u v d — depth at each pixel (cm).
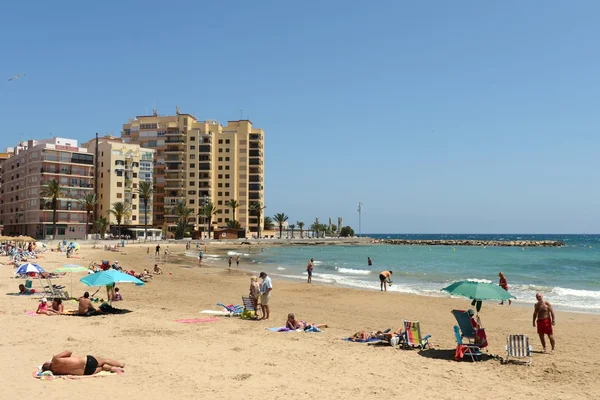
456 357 1463
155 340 1634
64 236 10925
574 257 9931
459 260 8712
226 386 1136
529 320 2409
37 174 10875
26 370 1220
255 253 10356
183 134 15250
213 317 2180
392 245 18225
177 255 8569
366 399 1075
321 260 8362
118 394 1055
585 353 1628
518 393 1147
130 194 13188
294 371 1288
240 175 16075
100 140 15112
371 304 2908
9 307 2273
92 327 1841
